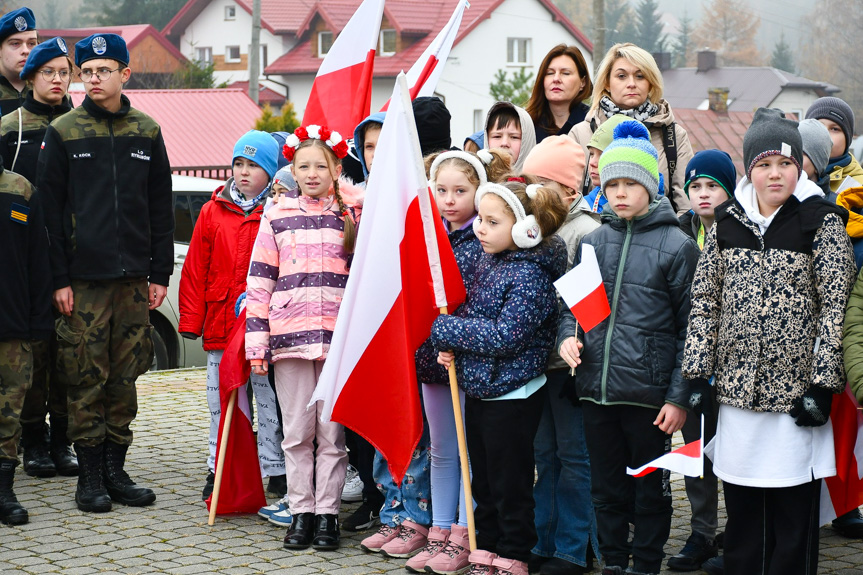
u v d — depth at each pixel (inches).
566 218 190.4
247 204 236.5
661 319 175.3
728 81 2490.2
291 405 206.2
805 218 161.6
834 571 193.6
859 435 170.4
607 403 176.2
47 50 258.8
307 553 200.8
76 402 227.3
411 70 256.8
